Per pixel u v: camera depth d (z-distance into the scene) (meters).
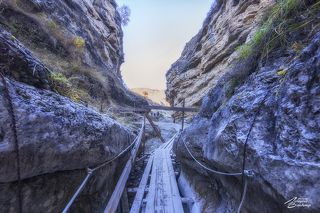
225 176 4.01
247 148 2.93
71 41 15.02
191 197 6.38
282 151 2.39
